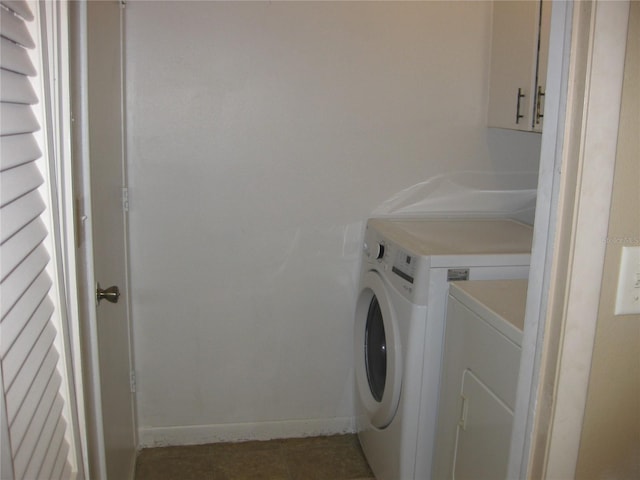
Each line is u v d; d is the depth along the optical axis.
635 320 1.05
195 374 2.56
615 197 0.98
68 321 1.14
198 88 2.31
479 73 2.49
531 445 1.09
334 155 2.46
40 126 0.98
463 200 2.59
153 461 2.48
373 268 2.33
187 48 2.28
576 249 0.98
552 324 1.03
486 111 2.52
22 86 0.89
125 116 2.28
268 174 2.43
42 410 0.97
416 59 2.44
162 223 2.39
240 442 2.64
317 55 2.37
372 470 2.37
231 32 2.29
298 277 2.54
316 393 2.67
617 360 1.06
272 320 2.56
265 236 2.48
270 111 2.38
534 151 2.59
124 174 2.28
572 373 1.03
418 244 2.03
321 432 2.70
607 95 0.93
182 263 2.44
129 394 2.35
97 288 1.59
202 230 2.43
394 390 2.01
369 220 2.48
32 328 0.92
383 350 2.31
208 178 2.39
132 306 2.44
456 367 1.78
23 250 0.87
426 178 2.54
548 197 1.01
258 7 2.29
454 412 1.79
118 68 2.12
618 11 0.91
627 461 1.12
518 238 2.19
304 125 2.41
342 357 2.65
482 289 1.76
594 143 0.94
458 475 1.75
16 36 0.85
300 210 2.48
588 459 1.10
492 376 1.55
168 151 2.34
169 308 2.47
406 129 2.49
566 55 0.95
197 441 2.62
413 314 1.88
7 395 0.80
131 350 2.42
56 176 1.07
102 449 1.38
